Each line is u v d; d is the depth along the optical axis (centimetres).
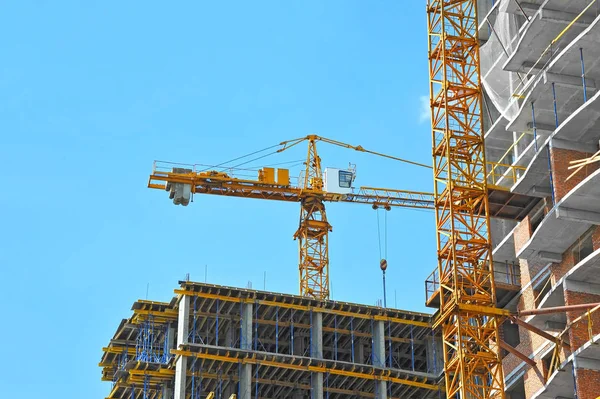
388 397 11594
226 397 11269
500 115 10388
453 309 9100
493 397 9038
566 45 8850
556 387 8388
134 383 11306
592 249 8675
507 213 9900
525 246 8706
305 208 15412
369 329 12006
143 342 11650
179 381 10931
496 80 9981
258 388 11419
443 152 9831
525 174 9075
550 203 9312
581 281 8400
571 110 8856
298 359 11331
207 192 15225
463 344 9275
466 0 10144
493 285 9325
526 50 8944
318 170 16038
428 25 10200
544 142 9112
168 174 15112
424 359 12100
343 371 11475
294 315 11756
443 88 9938
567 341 8644
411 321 11938
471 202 9650
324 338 12075
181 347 11050
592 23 8181
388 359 12000
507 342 9800
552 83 8556
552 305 8750
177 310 11612
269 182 15275
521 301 9556
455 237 9494
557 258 8738
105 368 12106
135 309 11619
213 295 11425
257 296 11562
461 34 10050
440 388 11619
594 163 8462
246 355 11169
